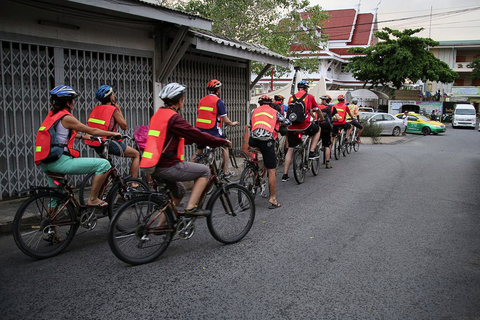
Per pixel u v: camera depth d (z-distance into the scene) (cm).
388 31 3650
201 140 413
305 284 382
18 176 632
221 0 1739
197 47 815
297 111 781
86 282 385
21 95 629
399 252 470
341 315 327
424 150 1678
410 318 325
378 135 2041
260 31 1766
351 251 470
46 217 440
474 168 1151
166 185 428
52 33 652
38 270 412
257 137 621
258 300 350
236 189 494
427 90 5494
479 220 608
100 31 722
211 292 365
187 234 444
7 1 591
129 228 415
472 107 3619
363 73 3691
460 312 336
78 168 452
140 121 818
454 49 5394
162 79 848
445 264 436
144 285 378
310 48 2181
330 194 766
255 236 520
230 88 1105
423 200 732
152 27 816
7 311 330
